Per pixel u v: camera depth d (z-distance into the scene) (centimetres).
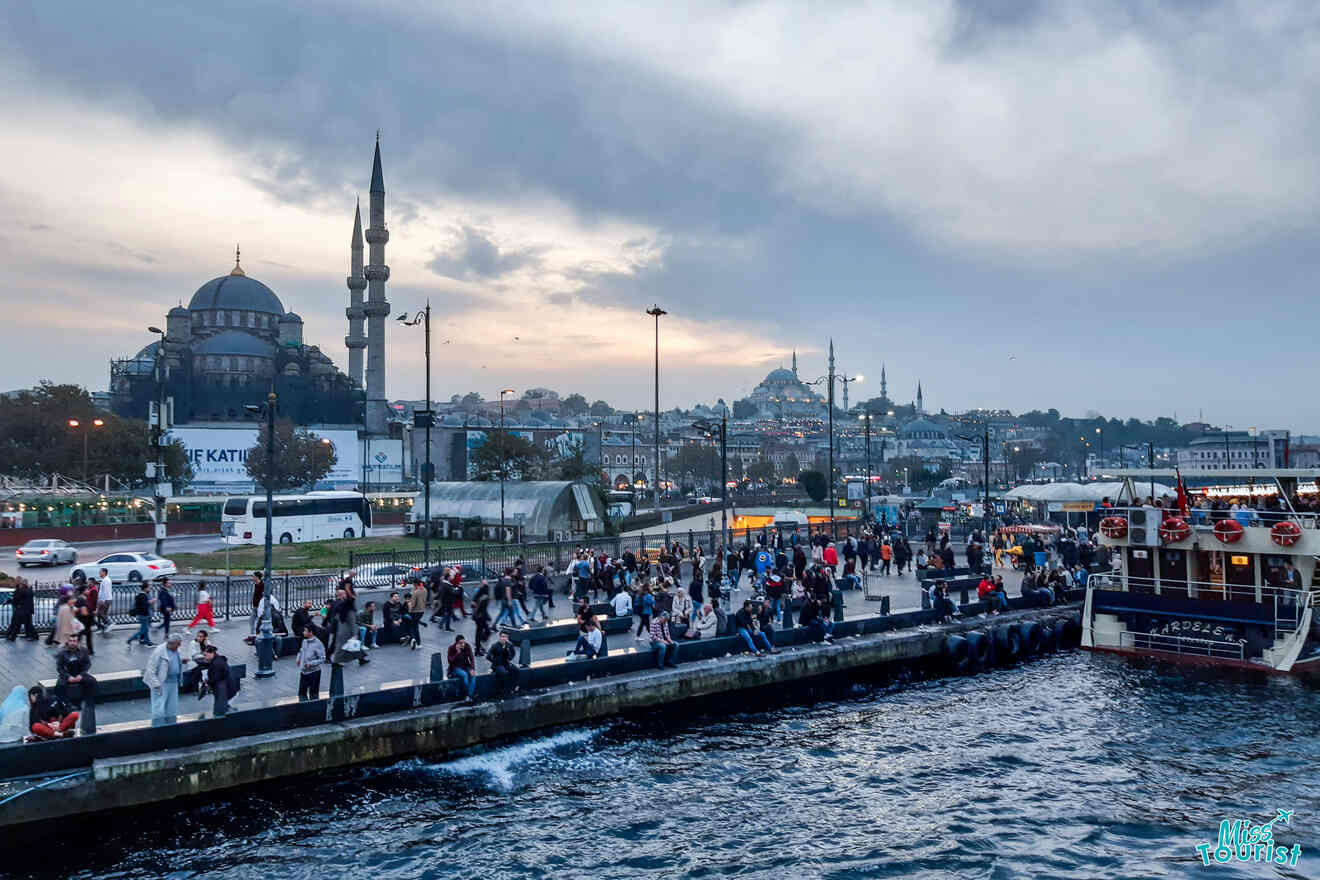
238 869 1588
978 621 3353
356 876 1569
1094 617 3391
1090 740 2370
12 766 1633
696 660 2670
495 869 1605
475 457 9869
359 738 1977
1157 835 1788
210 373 14988
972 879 1593
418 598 2803
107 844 1669
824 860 1662
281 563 4525
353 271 16900
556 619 3028
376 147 16238
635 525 6669
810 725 2516
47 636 2584
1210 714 2575
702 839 1748
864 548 4228
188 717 1872
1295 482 3488
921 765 2186
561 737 2267
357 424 16025
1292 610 2930
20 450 8469
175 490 9275
